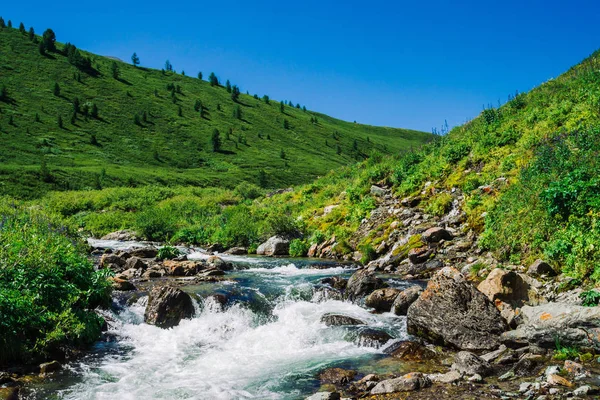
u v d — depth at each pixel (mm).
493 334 8805
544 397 6047
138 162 111250
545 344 7891
